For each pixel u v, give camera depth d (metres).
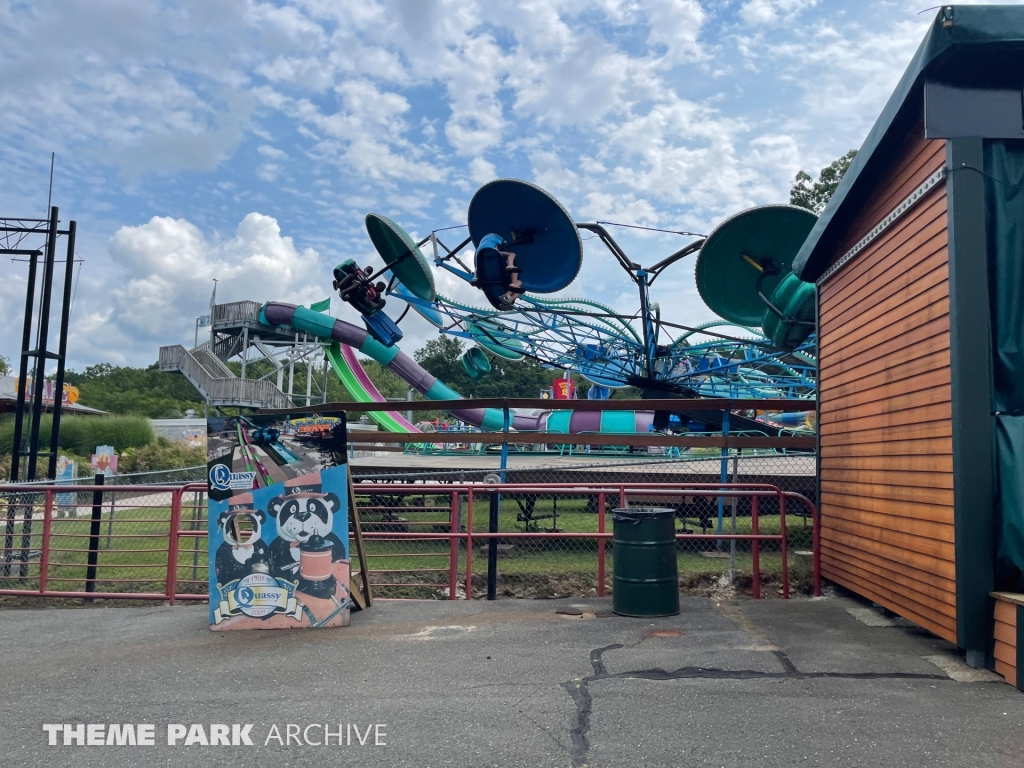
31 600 7.95
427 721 4.33
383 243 15.08
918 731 4.08
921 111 5.71
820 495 8.08
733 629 6.23
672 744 3.96
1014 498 4.95
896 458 6.18
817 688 4.78
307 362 37.31
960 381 5.11
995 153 5.25
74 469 17.14
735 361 18.06
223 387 31.23
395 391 78.75
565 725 4.23
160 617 7.02
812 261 8.20
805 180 31.61
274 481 6.62
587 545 11.02
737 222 12.26
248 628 6.46
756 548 7.63
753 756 3.80
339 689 4.91
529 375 78.19
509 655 5.59
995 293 5.21
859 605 7.14
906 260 6.03
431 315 16.12
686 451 21.77
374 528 12.28
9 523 9.50
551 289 13.97
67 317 11.53
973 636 5.06
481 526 12.46
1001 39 4.87
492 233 13.79
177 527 7.61
